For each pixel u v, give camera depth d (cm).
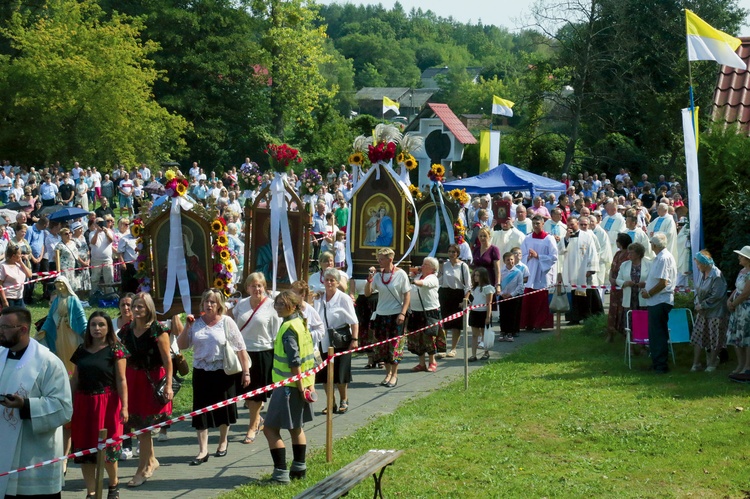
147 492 826
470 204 2633
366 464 719
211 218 1184
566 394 1116
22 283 1526
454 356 1445
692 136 1340
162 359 861
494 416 1034
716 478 805
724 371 1198
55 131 4466
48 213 2083
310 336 866
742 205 1341
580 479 814
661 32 4916
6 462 653
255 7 5869
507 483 808
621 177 3941
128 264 1586
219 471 890
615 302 1427
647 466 843
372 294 1377
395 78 15762
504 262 1603
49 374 669
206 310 921
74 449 782
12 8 5119
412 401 1146
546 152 4709
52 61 4353
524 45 4706
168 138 5019
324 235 2148
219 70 5659
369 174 1592
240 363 935
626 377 1195
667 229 1855
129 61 4591
